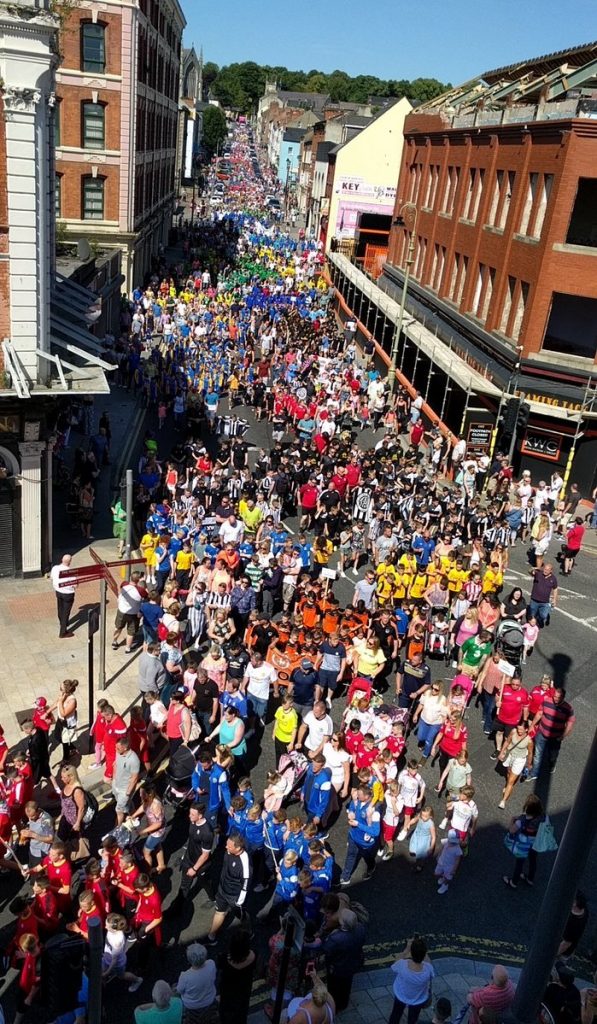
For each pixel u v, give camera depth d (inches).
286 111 7421.3
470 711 644.1
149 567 740.0
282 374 1443.2
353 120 3491.6
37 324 682.2
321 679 595.5
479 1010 328.5
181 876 427.2
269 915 423.8
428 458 1195.3
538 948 275.1
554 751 564.7
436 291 1738.4
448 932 434.3
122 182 1813.5
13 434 704.4
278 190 5994.1
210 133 7495.1
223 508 804.0
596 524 1074.1
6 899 422.9
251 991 382.9
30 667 628.4
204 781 449.4
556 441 1182.9
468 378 1196.5
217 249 2930.6
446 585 735.1
